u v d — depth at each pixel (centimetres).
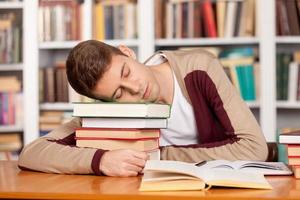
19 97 339
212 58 167
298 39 312
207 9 321
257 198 93
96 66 138
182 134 171
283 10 315
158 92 151
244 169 126
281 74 314
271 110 311
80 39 332
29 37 335
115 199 98
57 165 132
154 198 96
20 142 337
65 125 153
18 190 104
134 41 325
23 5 337
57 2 335
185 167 110
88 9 330
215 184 102
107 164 126
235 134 147
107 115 132
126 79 142
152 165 111
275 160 167
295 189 103
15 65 340
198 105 161
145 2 322
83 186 109
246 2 318
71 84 146
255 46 330
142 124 131
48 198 101
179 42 322
